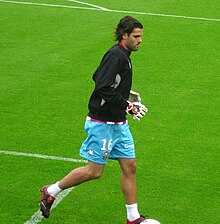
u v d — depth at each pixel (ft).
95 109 47.70
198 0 130.62
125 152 48.83
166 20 116.06
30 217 51.52
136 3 126.93
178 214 52.39
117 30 47.19
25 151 63.67
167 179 58.29
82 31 108.06
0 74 86.58
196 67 91.71
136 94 49.06
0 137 66.90
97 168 48.49
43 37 104.17
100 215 52.06
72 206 53.31
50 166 60.54
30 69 88.89
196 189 56.54
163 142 66.54
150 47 100.37
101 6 124.16
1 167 60.03
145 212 52.65
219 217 52.03
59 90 81.35
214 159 62.64
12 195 54.90
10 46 99.04
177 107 76.64
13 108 74.90
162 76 87.81
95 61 93.09
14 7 121.70
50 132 68.64
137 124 71.15
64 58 93.97
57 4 124.77
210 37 106.63
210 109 76.33
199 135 68.59
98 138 47.75
